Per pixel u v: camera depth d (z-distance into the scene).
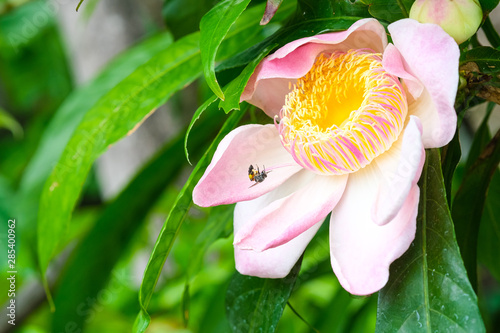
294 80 0.52
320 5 0.52
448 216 0.49
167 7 0.59
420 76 0.47
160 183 0.62
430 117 0.49
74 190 0.58
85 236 0.62
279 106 0.52
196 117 0.50
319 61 0.51
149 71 0.57
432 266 0.48
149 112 0.56
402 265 0.49
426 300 0.48
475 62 0.50
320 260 0.65
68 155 0.57
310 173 0.52
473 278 0.55
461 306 0.48
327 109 0.51
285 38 0.52
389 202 0.47
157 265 0.51
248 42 0.57
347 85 0.51
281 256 0.50
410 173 0.47
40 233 0.59
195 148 0.62
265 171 0.51
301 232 0.49
